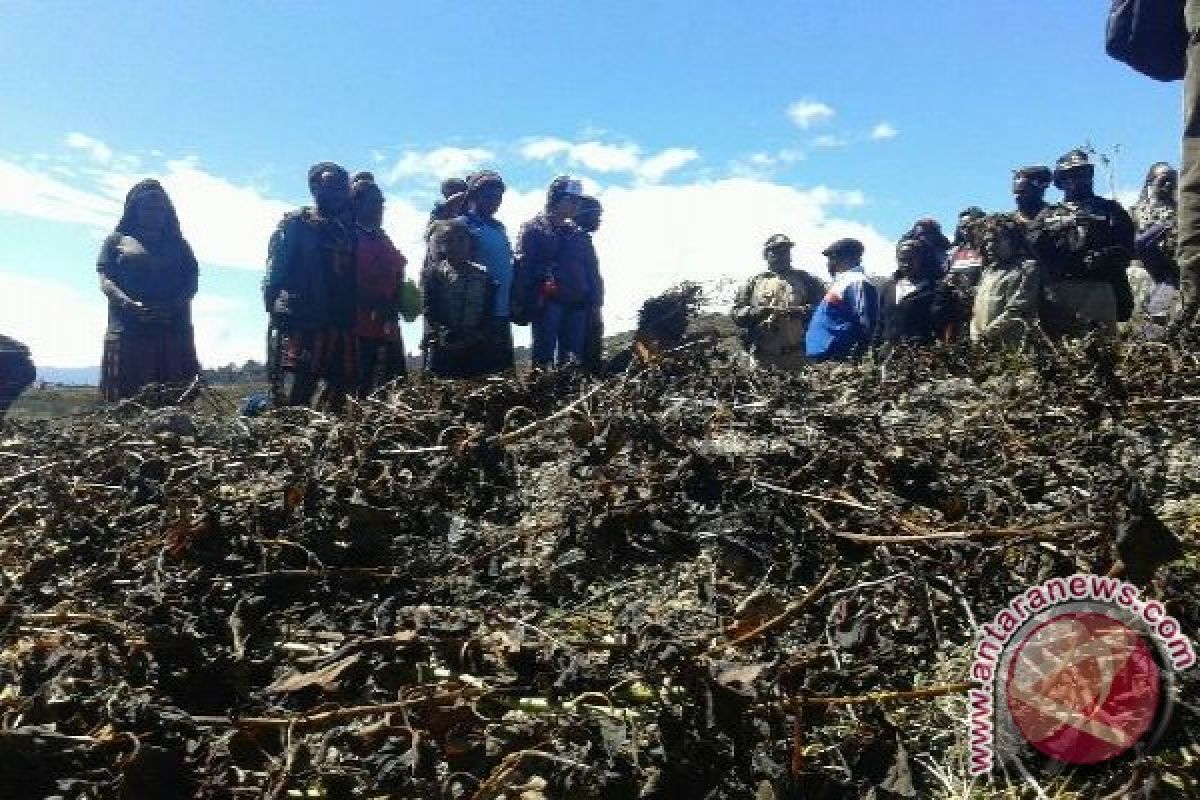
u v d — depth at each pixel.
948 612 2.30
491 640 2.27
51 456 4.22
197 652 2.15
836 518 2.74
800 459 3.10
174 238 6.89
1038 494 2.92
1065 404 3.60
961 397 4.16
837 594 2.30
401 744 1.92
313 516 2.96
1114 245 6.00
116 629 2.30
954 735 1.95
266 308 6.25
